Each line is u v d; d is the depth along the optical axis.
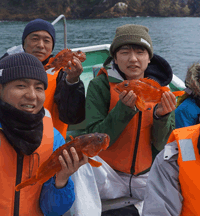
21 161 1.25
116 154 1.98
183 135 1.46
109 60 2.07
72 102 2.14
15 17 68.31
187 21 57.00
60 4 68.69
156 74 2.08
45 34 2.29
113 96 1.93
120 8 70.75
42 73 1.23
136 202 2.04
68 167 1.13
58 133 1.53
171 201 1.42
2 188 1.18
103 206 1.98
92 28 46.06
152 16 72.69
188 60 21.27
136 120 1.86
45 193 1.32
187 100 2.35
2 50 28.62
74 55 2.05
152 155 2.06
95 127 1.89
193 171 1.34
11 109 1.15
